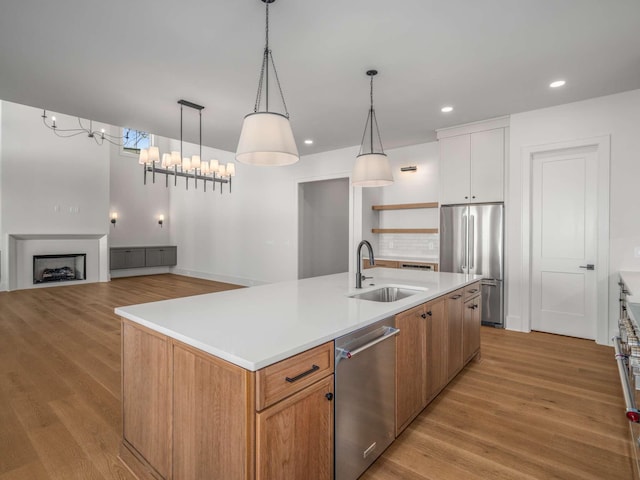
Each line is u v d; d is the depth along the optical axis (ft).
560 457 6.09
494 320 14.52
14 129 22.44
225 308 6.11
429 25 7.81
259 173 23.94
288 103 12.60
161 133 16.53
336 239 24.68
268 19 7.56
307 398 4.35
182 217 31.09
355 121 14.69
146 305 6.35
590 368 10.05
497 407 7.83
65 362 10.41
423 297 7.27
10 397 8.24
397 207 18.65
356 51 8.95
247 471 3.74
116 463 5.91
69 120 24.81
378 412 5.82
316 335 4.55
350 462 5.17
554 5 7.11
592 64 9.66
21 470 5.73
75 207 25.07
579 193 12.88
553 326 13.48
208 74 10.23
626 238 11.68
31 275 23.48
